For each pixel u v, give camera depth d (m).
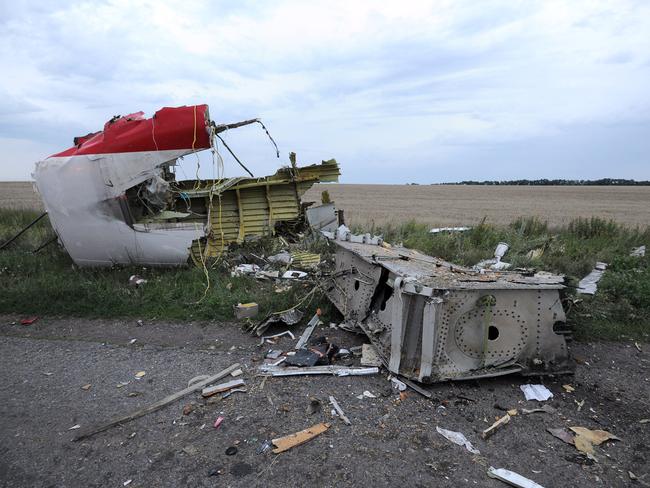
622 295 6.39
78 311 5.79
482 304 3.89
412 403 3.65
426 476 2.76
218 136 8.28
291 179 9.85
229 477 2.72
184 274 6.98
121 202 6.98
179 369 4.25
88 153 6.91
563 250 9.63
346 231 6.77
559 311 4.07
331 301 6.01
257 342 4.98
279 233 10.24
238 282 6.86
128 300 6.01
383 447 3.04
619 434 3.33
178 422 3.33
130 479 2.71
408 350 4.05
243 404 3.59
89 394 3.75
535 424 3.41
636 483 2.78
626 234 11.56
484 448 3.09
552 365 4.11
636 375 4.33
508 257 9.30
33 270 7.30
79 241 7.14
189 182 10.28
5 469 2.80
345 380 4.03
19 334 5.15
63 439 3.12
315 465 2.83
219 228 9.32
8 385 3.91
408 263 5.02
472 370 3.97
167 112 7.19
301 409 3.52
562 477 2.81
